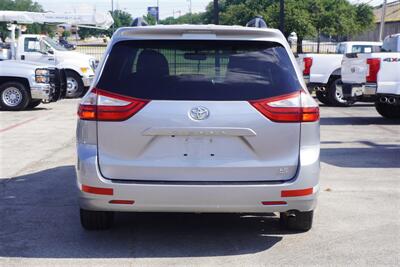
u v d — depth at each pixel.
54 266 4.91
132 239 5.60
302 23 31.53
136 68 4.97
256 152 4.89
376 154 10.10
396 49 14.75
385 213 6.53
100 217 5.62
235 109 4.84
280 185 4.88
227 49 5.03
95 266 4.91
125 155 4.89
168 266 4.92
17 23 23.75
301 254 5.23
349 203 6.94
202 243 5.50
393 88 13.02
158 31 4.98
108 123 4.87
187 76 4.93
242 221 6.19
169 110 4.83
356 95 13.36
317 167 4.99
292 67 5.05
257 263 5.00
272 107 4.87
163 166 4.85
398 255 5.21
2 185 7.81
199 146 4.87
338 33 34.81
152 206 4.88
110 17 26.06
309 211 5.37
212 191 4.82
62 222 6.14
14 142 11.28
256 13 33.16
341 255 5.20
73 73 21.47
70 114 15.98
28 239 5.60
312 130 4.98
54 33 44.03
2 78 16.81
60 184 7.87
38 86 16.64
